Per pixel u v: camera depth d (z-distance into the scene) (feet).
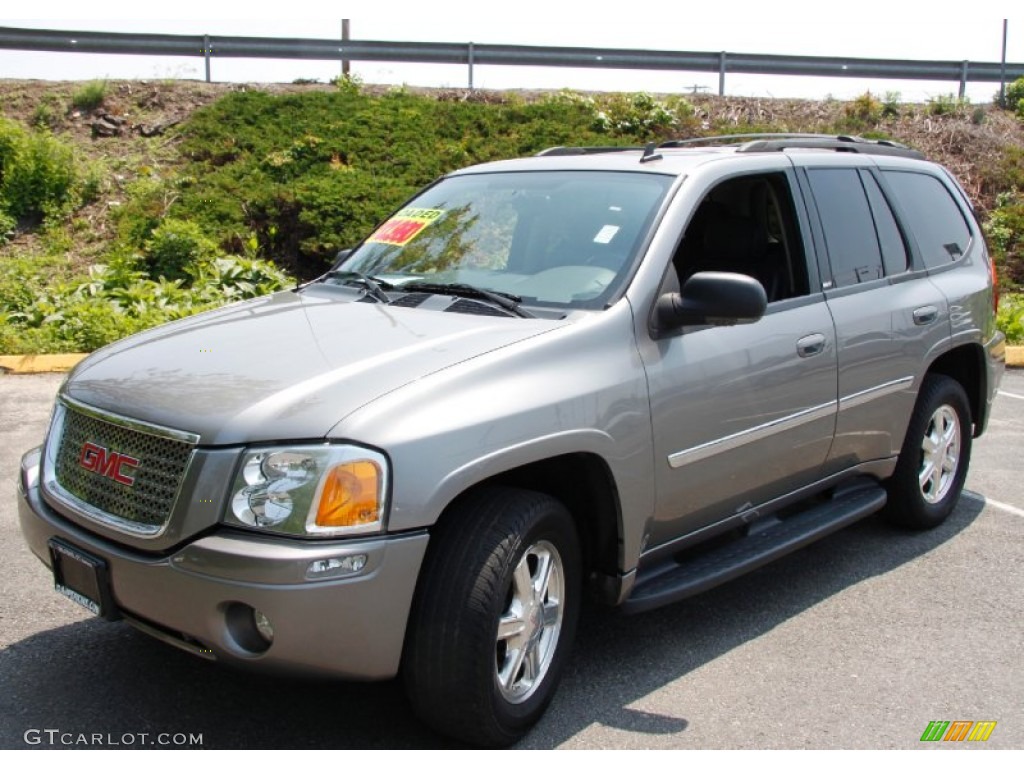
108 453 10.48
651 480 12.01
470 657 9.88
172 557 9.58
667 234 12.92
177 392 10.36
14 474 19.89
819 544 17.78
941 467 18.31
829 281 15.24
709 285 11.99
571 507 12.16
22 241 41.93
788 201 15.02
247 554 9.14
